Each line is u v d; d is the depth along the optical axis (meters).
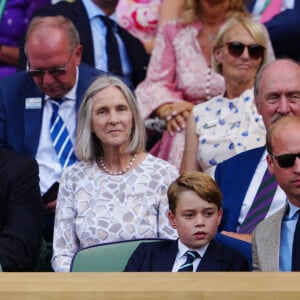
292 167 12.75
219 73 19.73
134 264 13.93
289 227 12.94
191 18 21.64
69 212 16.41
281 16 22.52
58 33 18.91
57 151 19.06
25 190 16.97
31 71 18.98
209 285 5.97
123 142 16.33
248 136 18.33
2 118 19.33
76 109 19.20
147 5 23.67
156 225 15.96
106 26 22.44
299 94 16.67
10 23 23.69
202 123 18.86
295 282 6.02
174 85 21.62
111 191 16.22
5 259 16.25
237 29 19.11
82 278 6.25
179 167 20.45
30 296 5.88
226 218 16.28
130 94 16.58
